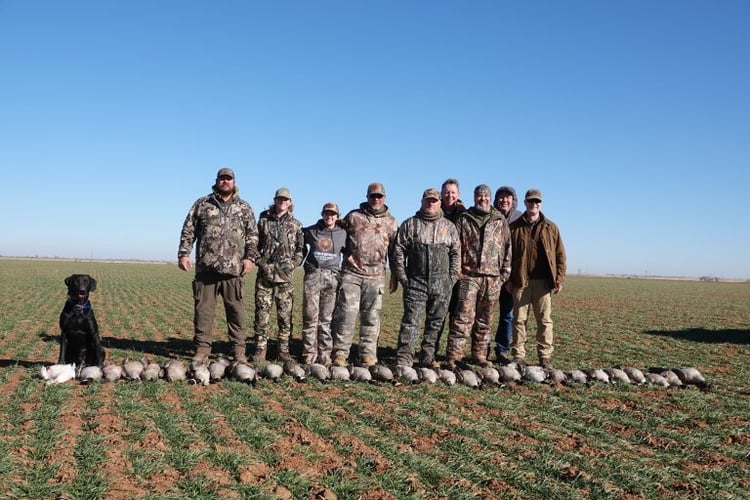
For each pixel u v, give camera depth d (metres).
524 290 9.60
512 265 9.62
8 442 5.05
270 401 6.88
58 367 7.42
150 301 22.91
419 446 5.54
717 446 5.80
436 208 8.91
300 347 11.23
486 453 5.34
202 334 9.29
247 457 4.99
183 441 5.36
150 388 7.18
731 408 7.23
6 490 4.14
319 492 4.38
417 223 8.89
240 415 6.24
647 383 8.50
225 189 9.16
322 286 9.28
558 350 12.11
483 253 9.14
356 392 7.53
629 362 10.76
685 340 14.18
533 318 19.05
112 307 19.95
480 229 9.15
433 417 6.46
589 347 12.66
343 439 5.59
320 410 6.62
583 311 23.19
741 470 5.17
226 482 4.49
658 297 37.22
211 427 5.78
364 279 9.11
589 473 4.96
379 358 10.47
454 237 8.98
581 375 8.39
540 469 5.02
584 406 7.18
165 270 67.81
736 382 8.89
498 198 9.78
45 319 15.42
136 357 9.73
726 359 11.33
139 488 4.32
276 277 9.43
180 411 6.34
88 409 6.25
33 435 5.33
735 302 33.59
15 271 50.06
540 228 9.53
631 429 6.31
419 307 8.89
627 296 37.22
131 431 5.54
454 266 8.98
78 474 4.49
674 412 6.98
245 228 9.34
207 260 9.09
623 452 5.56
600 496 4.52
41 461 4.74
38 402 6.46
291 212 9.62
